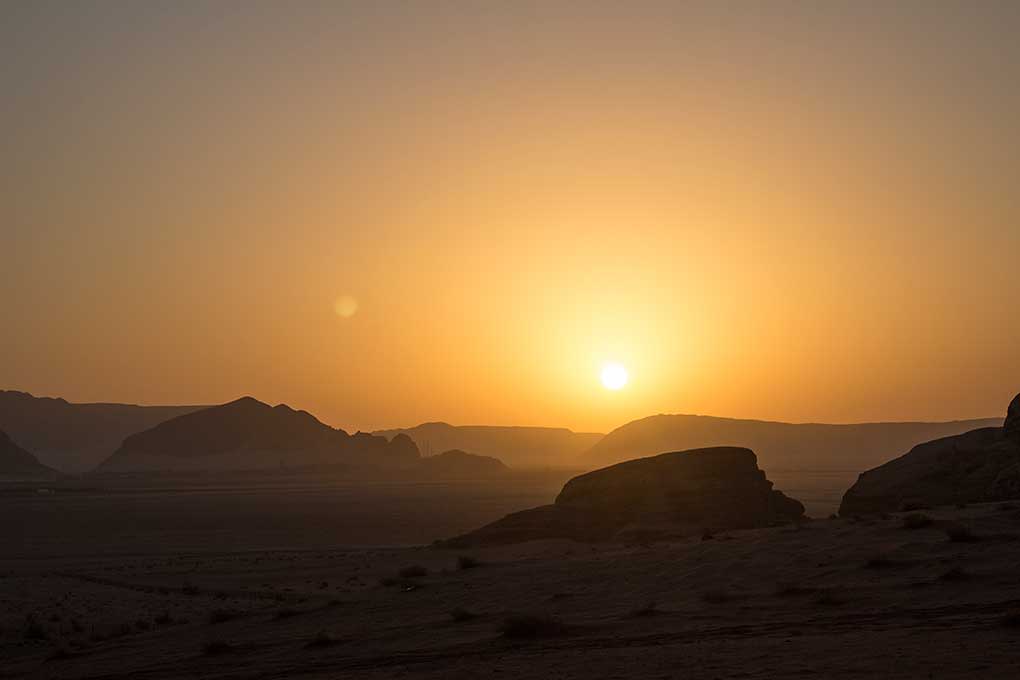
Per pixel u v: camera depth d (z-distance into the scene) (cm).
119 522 12312
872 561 2252
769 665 1517
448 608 2525
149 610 3919
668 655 1669
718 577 2419
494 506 15175
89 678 2219
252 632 2586
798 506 6644
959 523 2620
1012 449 4453
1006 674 1331
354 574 4822
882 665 1447
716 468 6475
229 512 14175
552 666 1677
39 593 4469
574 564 3003
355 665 1944
